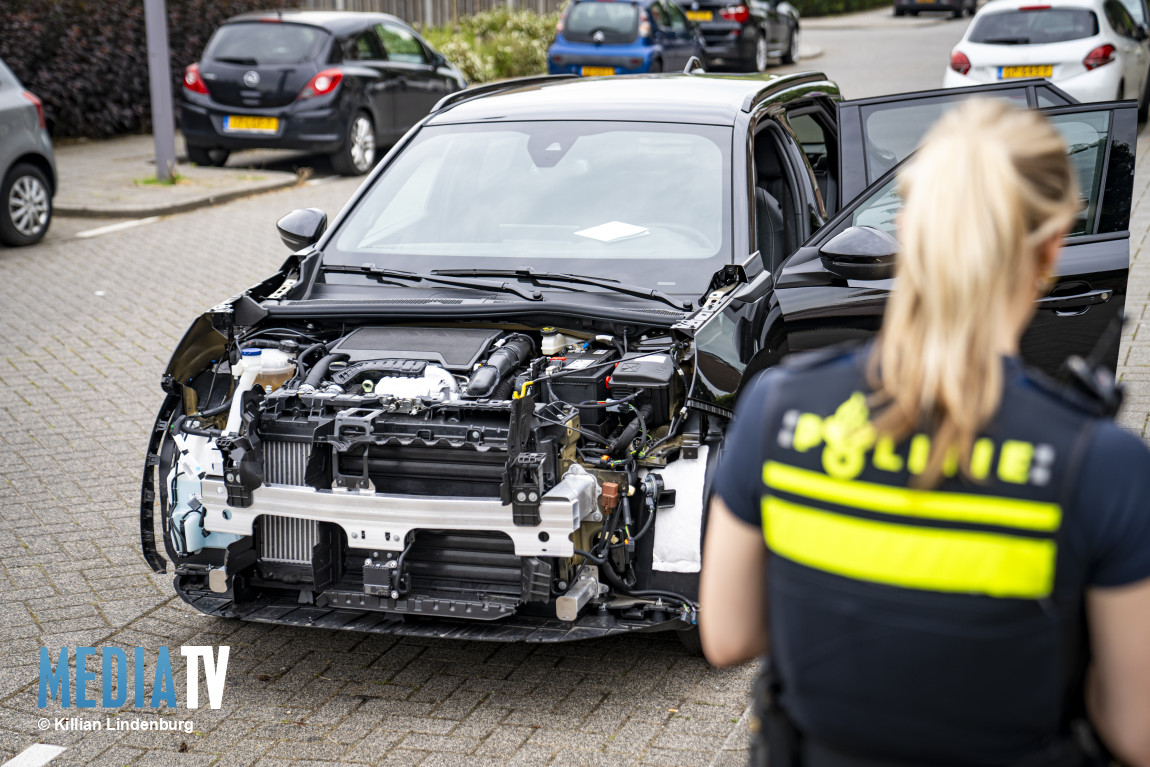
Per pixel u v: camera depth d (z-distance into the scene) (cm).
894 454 145
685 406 365
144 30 1631
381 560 365
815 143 606
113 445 625
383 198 496
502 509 347
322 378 389
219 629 439
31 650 424
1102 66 1327
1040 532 139
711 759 346
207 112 1360
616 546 369
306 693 391
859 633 146
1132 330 728
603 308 396
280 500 367
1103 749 151
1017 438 141
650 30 1898
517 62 2248
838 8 3922
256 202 1261
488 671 403
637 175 475
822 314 452
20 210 1065
